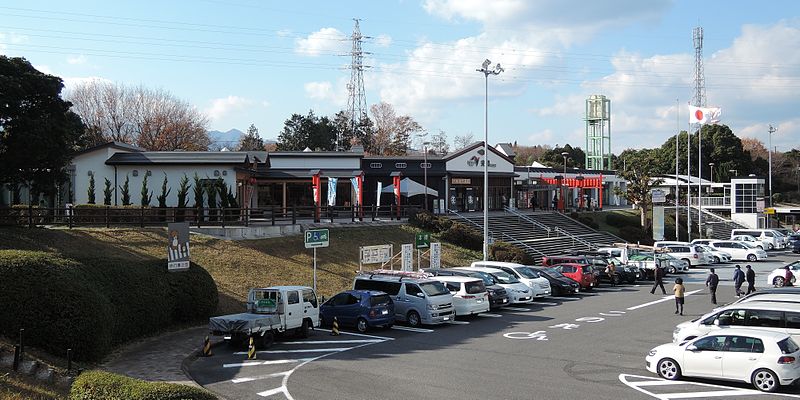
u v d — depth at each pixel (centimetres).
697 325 1831
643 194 6594
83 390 1230
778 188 11812
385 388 1558
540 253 4891
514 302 3086
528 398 1455
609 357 1911
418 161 6084
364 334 2369
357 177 4653
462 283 2725
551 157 11275
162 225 3406
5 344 1573
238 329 2005
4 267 1709
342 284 3294
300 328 2269
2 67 2738
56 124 2838
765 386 1508
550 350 2025
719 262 5247
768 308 1736
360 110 9756
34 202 3981
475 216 5772
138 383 1204
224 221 3447
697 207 8625
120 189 4181
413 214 4847
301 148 9244
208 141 8706
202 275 2502
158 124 7944
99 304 1806
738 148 11231
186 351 2019
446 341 2212
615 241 5969
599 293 3597
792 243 6391
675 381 1622
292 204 5584
